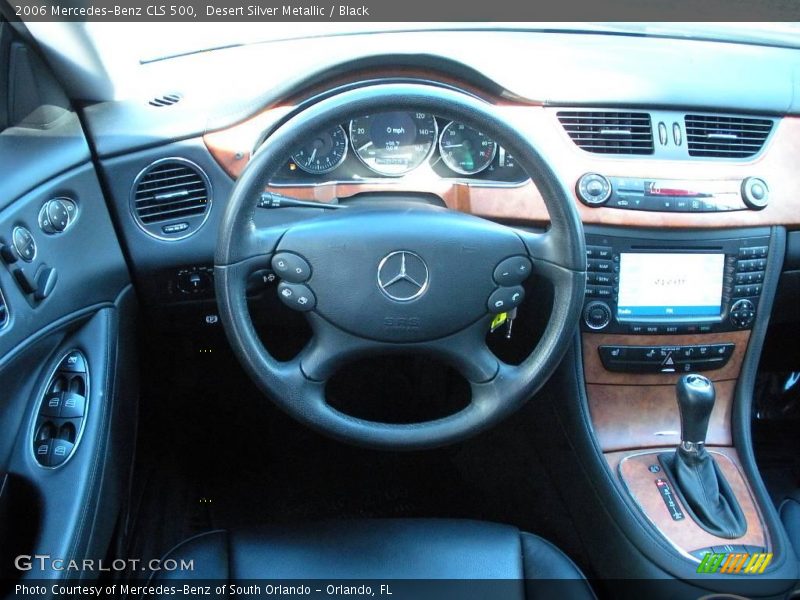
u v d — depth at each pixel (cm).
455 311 140
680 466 175
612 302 181
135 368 174
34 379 146
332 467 229
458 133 170
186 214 170
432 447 145
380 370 210
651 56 191
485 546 150
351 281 137
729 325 186
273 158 130
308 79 167
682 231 180
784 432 239
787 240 188
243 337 136
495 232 138
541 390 190
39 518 135
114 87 176
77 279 154
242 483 223
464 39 195
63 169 155
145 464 217
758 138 187
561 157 177
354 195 171
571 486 190
